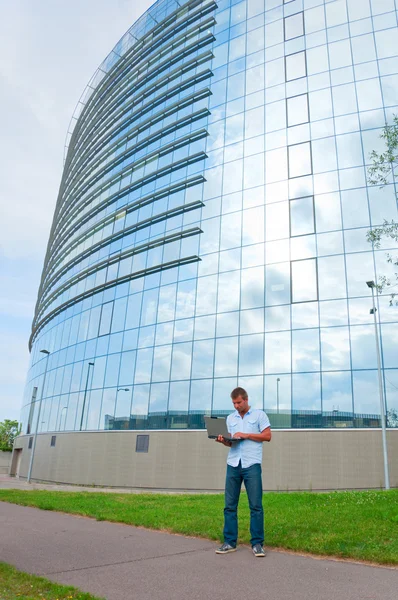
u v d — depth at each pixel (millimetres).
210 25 35938
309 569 5512
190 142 33156
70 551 6461
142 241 33250
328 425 22594
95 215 40406
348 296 24141
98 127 46125
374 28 28531
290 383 24031
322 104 28234
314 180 26875
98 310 35031
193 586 4836
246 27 33594
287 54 30750
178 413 26812
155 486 25906
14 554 6246
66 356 37469
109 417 30203
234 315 26750
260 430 6688
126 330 31734
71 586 4664
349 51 28672
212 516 9023
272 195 27844
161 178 34031
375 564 5770
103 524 8992
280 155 28453
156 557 6109
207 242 29328
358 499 10609
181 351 28031
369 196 25266
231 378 25703
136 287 32344
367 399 22281
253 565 5691
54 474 33094
